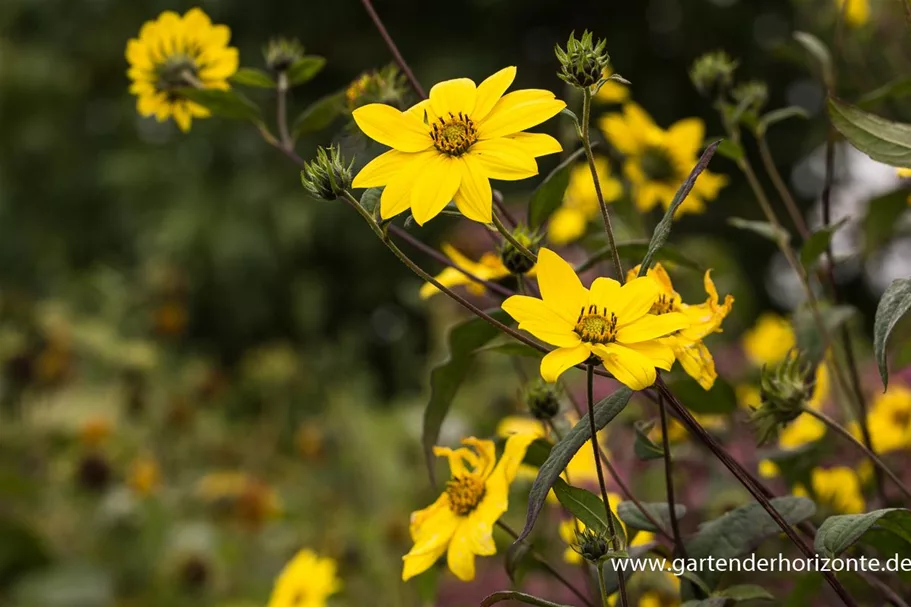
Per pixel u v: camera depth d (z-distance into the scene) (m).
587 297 0.52
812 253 0.69
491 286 0.63
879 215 0.79
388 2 4.14
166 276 2.08
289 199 3.96
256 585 1.56
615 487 0.79
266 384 2.23
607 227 0.54
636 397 0.85
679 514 0.60
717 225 3.39
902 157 0.55
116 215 4.23
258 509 1.54
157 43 0.73
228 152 4.12
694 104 3.95
